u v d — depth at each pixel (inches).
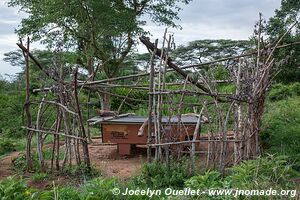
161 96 231.6
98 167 261.7
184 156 239.0
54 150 264.1
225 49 980.6
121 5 693.3
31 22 685.3
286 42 601.6
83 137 245.1
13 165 269.4
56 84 259.1
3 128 475.2
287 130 292.5
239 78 234.2
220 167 222.4
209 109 283.0
